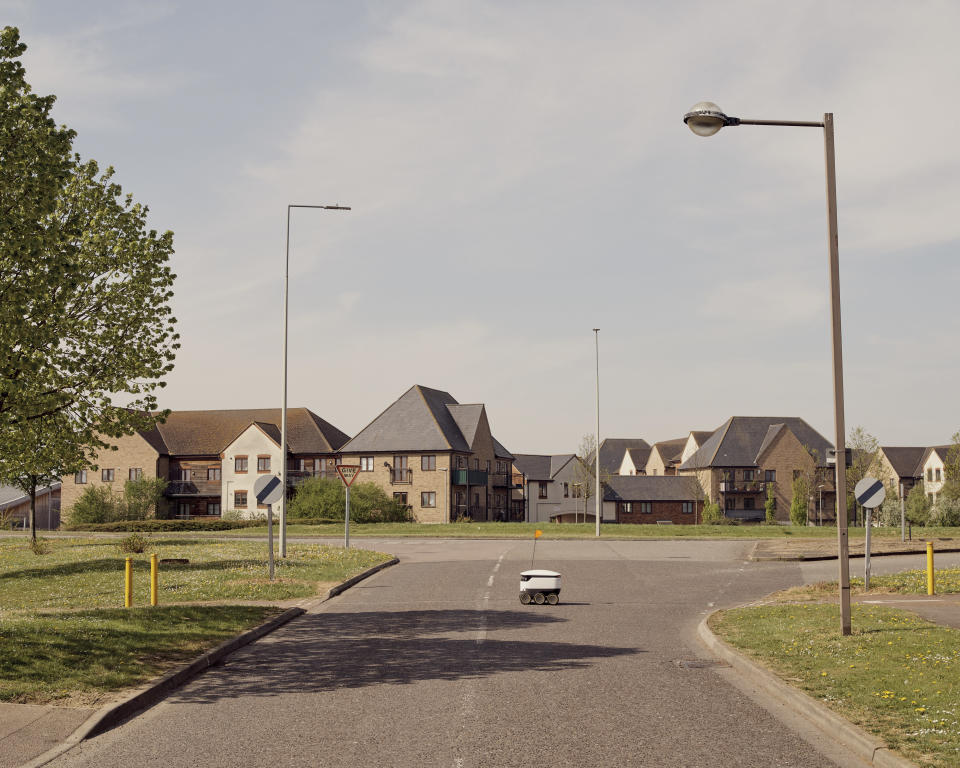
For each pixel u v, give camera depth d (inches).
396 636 557.3
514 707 362.6
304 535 1819.6
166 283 736.3
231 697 393.4
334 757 294.2
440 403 3169.3
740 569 1022.4
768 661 441.7
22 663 424.8
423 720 342.6
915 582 800.3
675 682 412.5
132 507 2842.0
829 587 792.9
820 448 3602.4
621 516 3659.0
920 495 2637.8
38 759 298.7
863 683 385.1
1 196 548.1
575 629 583.5
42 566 1051.3
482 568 1043.3
